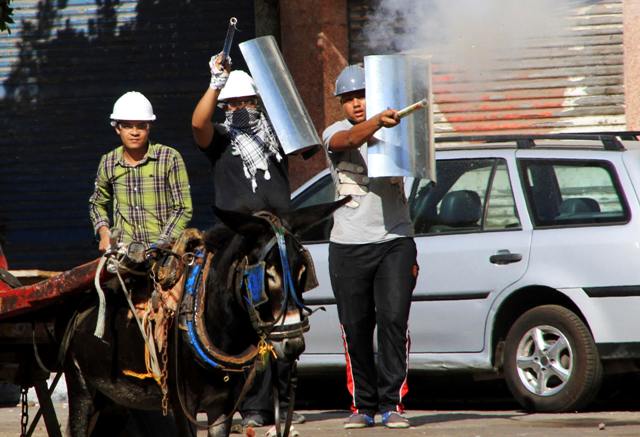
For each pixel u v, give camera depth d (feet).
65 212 146.20
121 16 145.69
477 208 92.48
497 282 89.51
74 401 57.36
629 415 85.61
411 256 78.38
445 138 95.96
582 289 86.74
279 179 65.31
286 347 47.09
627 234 86.43
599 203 88.79
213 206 47.24
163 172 66.08
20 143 147.02
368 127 70.95
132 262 53.11
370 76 72.18
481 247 90.68
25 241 146.51
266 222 48.26
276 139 65.57
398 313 77.46
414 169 72.13
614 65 130.11
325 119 134.00
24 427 61.31
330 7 134.10
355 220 78.43
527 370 89.15
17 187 147.02
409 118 72.23
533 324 88.58
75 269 54.60
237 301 49.03
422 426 79.46
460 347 90.79
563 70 131.13
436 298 91.50
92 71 146.10
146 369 53.62
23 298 55.36
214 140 64.44
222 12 143.43
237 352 50.57
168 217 66.49
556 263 87.97
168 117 144.56
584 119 130.72
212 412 51.85
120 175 66.18
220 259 50.08
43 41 147.02
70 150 146.30
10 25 147.43
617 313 85.56
